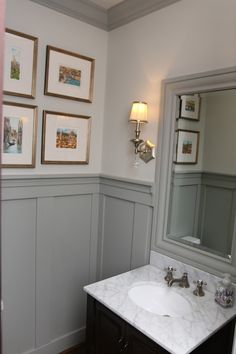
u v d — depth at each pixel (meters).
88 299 1.62
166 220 1.86
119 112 2.16
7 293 1.92
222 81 1.54
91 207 2.32
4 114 1.76
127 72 2.08
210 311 1.41
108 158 2.27
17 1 1.76
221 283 1.50
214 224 1.62
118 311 1.38
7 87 1.76
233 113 1.53
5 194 1.83
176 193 1.81
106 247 2.32
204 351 1.26
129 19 2.03
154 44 1.88
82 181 2.22
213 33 1.56
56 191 2.08
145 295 1.67
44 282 2.09
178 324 1.30
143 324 1.29
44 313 2.12
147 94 1.94
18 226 1.92
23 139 1.86
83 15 2.06
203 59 1.62
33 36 1.84
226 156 1.57
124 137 2.12
